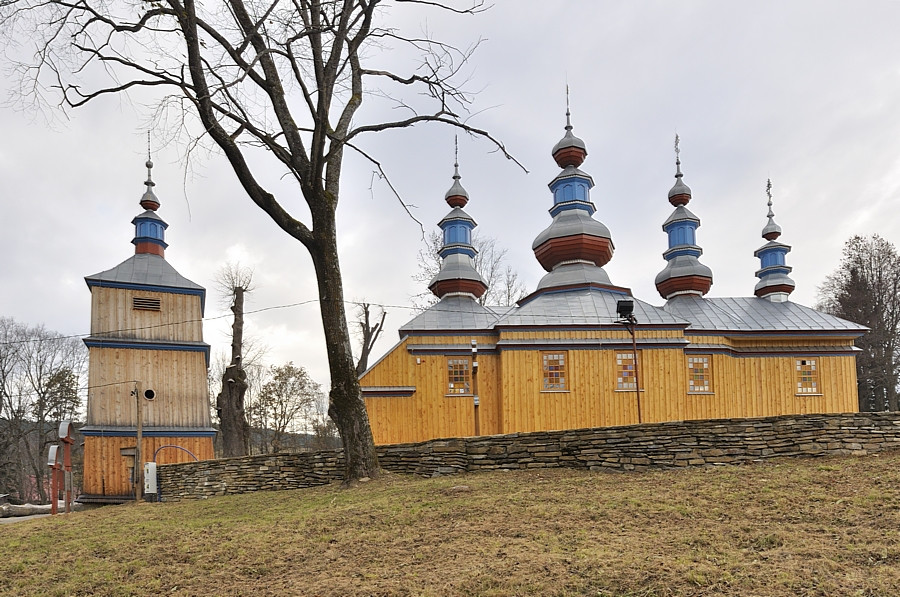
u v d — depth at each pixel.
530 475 13.03
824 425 12.62
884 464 11.19
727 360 24.78
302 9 15.38
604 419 22.94
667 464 12.85
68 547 10.20
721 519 8.97
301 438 54.31
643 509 9.58
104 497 25.08
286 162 15.07
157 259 28.78
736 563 7.17
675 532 8.48
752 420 12.84
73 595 7.82
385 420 23.47
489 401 23.75
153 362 26.81
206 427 26.94
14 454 44.75
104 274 27.33
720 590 6.51
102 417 25.67
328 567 8.15
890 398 42.59
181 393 26.91
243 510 12.61
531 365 23.20
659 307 25.66
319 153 14.75
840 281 47.12
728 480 10.99
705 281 28.64
